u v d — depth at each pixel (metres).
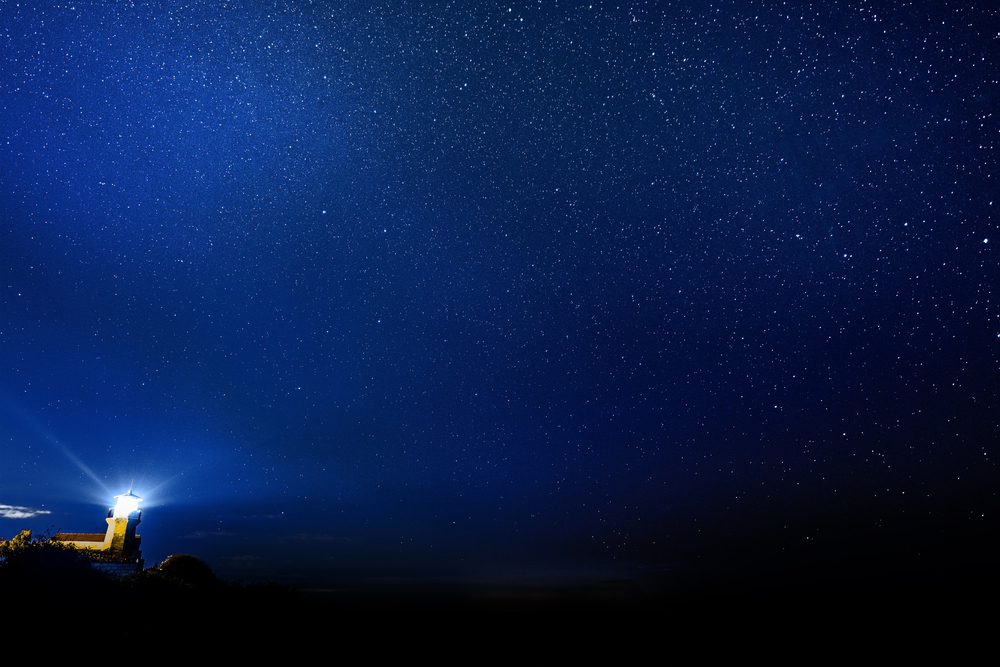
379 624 10.02
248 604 8.37
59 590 6.42
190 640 6.22
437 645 9.55
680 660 11.62
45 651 5.06
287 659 6.68
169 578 8.84
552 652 10.99
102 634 5.70
